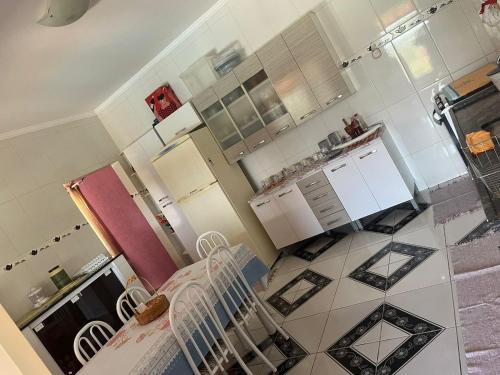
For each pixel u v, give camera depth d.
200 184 4.10
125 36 3.56
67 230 4.46
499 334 1.81
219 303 2.43
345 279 3.11
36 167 4.39
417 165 3.83
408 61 3.54
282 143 4.25
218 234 3.15
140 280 4.58
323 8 3.64
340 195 3.70
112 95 4.98
